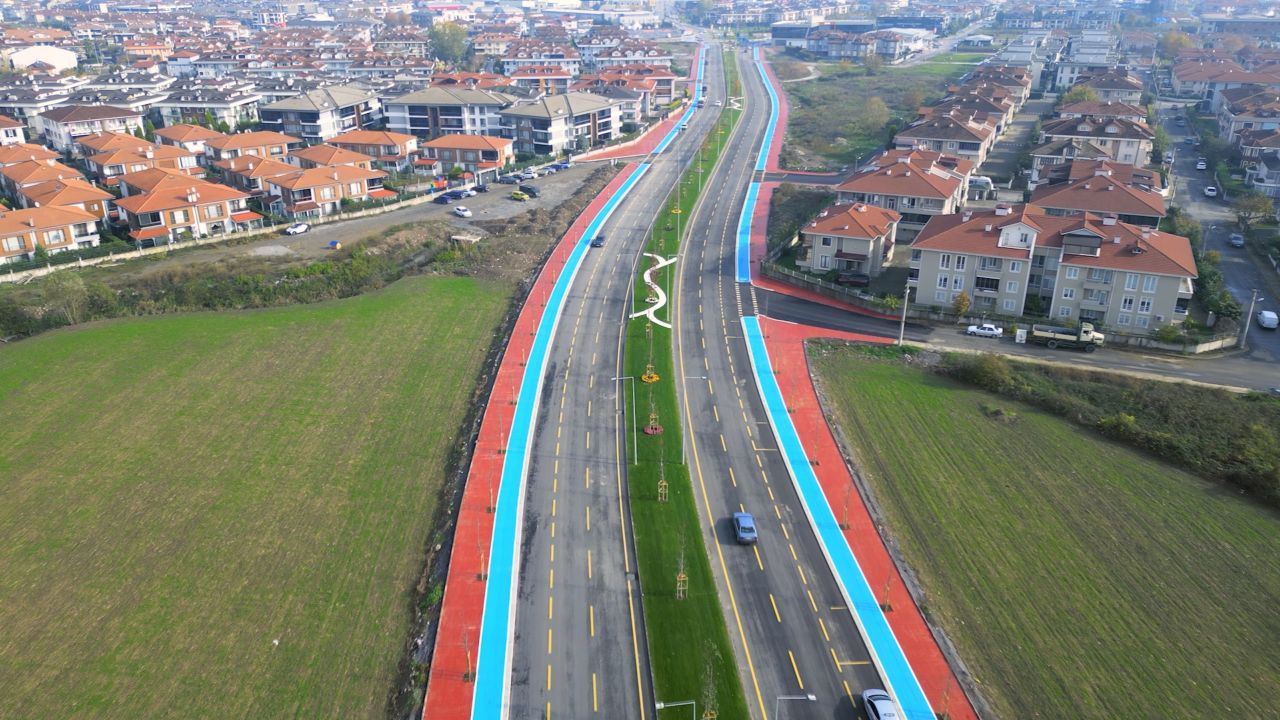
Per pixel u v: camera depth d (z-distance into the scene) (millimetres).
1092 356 100500
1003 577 66500
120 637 60969
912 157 147875
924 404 91625
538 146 199750
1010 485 77688
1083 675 57438
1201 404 87375
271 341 105750
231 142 177750
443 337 108250
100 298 113500
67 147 193250
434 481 79500
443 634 61062
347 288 122688
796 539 71125
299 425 87688
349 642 60969
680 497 76438
